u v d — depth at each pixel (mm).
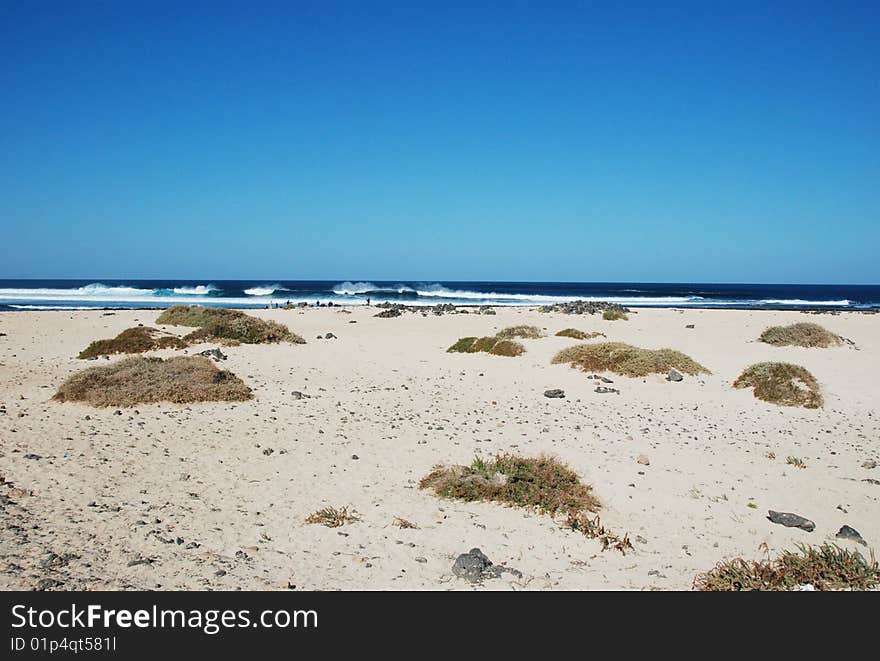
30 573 6141
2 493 8383
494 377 21141
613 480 10438
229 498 9047
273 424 13750
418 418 14852
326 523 8211
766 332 30328
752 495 10070
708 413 16547
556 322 38406
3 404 14477
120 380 15969
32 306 59875
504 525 8477
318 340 29688
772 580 6945
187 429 12961
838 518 9188
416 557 7352
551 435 13453
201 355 23156
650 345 28281
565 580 6996
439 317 41719
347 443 12406
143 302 66938
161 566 6645
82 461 10227
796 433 14625
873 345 29047
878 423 15891
